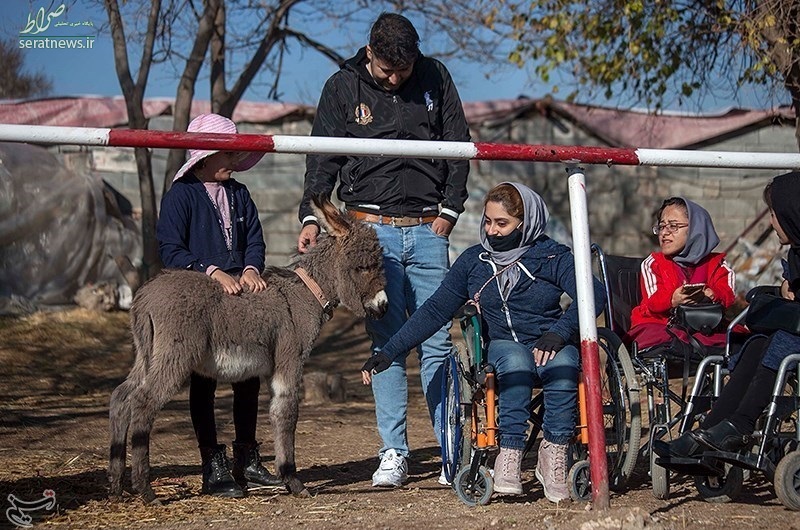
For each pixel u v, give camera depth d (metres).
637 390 4.77
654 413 5.08
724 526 4.16
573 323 4.64
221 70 13.66
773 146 17.80
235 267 5.19
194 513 4.66
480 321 4.84
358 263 5.16
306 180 5.59
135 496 5.04
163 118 17.12
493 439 4.61
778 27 9.19
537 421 5.02
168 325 4.73
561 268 4.85
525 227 4.85
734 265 16.97
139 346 4.87
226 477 5.12
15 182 13.95
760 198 17.89
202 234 5.13
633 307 5.74
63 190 14.49
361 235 5.19
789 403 4.58
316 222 5.48
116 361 12.02
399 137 5.49
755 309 4.79
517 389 4.67
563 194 17.61
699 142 17.67
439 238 5.61
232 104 13.62
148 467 4.81
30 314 13.67
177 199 5.11
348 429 7.89
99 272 14.83
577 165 4.36
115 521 4.49
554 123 17.73
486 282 4.91
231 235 5.21
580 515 4.15
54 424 8.00
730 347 5.06
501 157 4.32
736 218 17.94
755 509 4.58
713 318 5.16
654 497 4.93
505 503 4.77
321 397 9.51
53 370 11.30
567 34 11.06
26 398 9.53
